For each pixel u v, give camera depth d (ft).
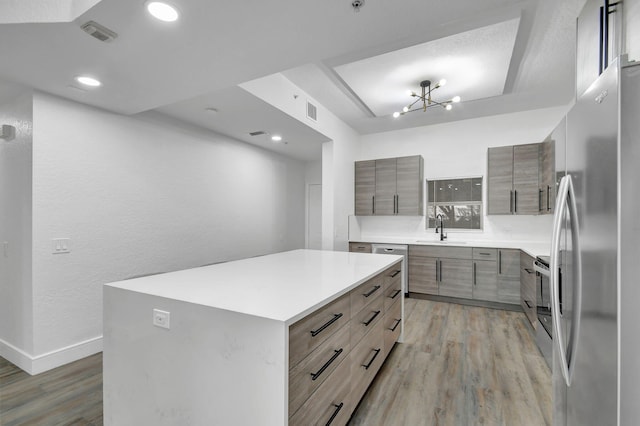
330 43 6.29
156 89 8.20
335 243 15.52
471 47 8.84
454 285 14.52
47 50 6.32
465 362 8.50
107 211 9.68
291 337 3.85
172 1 4.94
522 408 6.47
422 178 16.98
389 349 8.46
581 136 3.73
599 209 3.24
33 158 8.01
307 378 4.24
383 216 18.37
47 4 5.40
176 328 4.53
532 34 8.46
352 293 5.83
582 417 3.66
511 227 15.31
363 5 5.17
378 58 9.47
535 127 14.79
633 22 3.72
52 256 8.38
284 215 19.24
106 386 5.35
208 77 7.63
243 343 3.94
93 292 9.25
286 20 5.52
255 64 7.06
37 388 7.31
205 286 5.38
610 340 2.99
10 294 8.68
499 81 10.93
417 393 7.00
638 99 2.81
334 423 5.08
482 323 11.69
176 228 12.01
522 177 14.02
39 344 8.11
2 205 8.98
